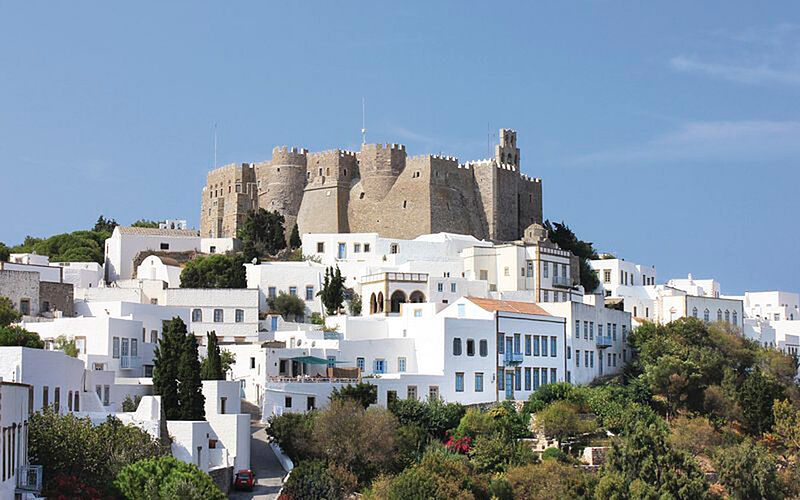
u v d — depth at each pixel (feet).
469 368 426.10
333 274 559.79
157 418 293.23
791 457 419.74
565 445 389.19
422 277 540.93
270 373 404.77
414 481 310.86
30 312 459.32
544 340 460.14
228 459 318.86
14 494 233.96
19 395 239.71
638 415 415.03
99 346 387.34
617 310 521.24
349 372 407.44
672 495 343.87
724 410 454.40
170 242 642.22
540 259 578.66
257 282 559.38
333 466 318.45
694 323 513.04
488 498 328.49
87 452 260.21
